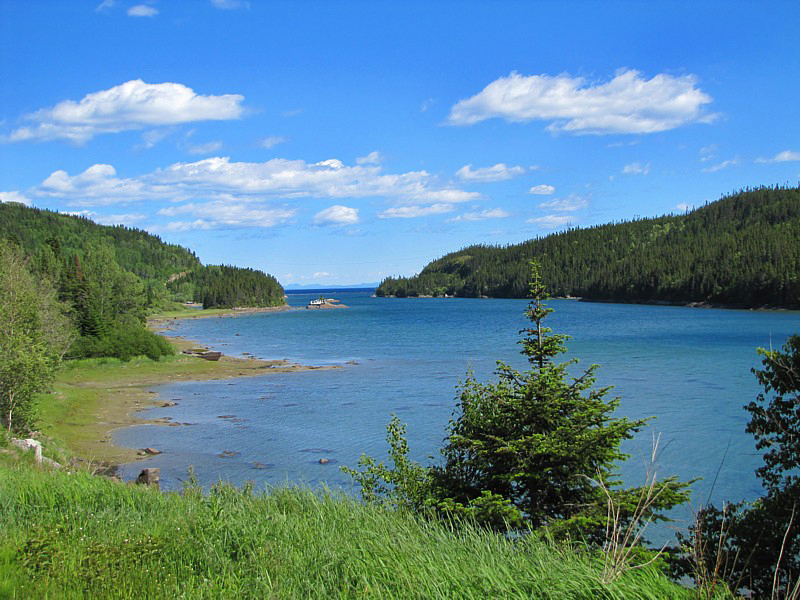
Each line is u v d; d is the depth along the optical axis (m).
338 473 23.97
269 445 28.86
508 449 10.39
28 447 18.23
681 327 93.06
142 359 62.28
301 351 76.00
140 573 6.05
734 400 35.53
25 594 5.61
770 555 9.49
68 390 43.72
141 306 94.69
